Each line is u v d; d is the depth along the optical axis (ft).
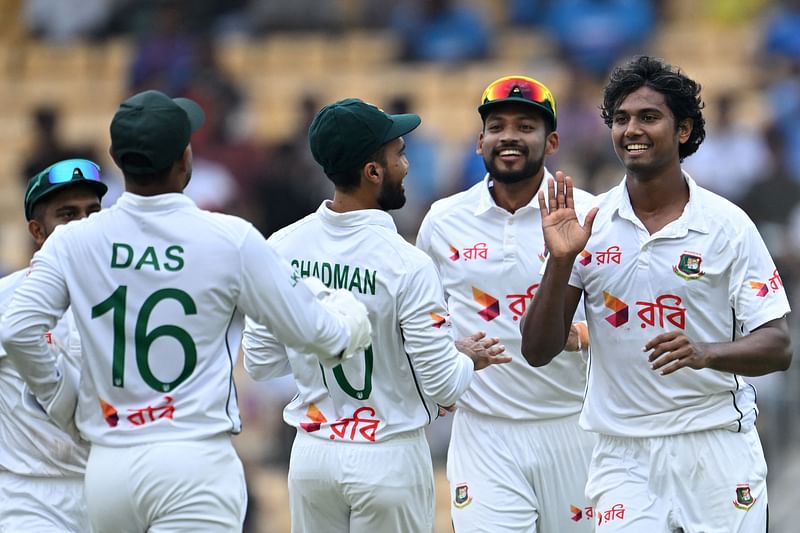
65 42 238.48
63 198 72.02
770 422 136.36
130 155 59.77
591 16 209.77
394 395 68.85
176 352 59.98
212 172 182.50
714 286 69.10
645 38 210.18
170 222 60.23
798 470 135.64
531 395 77.77
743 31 220.64
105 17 238.89
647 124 68.74
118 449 59.88
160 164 59.88
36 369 61.05
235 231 60.49
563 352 76.79
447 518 146.82
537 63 210.18
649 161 68.74
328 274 68.44
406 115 69.77
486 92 75.92
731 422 69.56
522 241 77.36
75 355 68.54
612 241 70.13
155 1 236.84
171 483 59.26
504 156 75.61
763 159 177.06
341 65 225.35
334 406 69.31
